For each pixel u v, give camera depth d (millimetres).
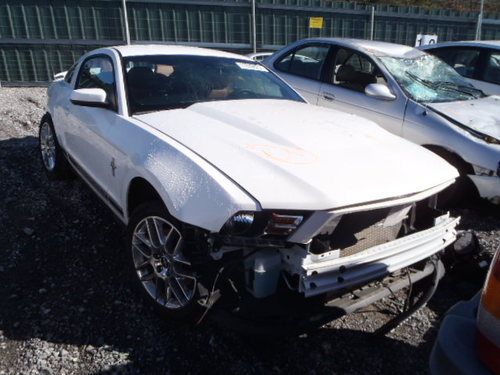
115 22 11766
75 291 2994
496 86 6445
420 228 2848
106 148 3215
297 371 2451
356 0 20453
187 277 2490
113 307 2857
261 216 2137
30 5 11344
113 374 2346
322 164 2428
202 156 2477
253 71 4156
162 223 2654
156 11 11898
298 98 4090
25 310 2783
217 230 2178
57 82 4984
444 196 4598
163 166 2523
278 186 2207
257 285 2244
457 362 1623
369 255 2328
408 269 2717
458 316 1802
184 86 3557
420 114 4750
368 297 2508
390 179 2418
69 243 3588
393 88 5066
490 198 4316
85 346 2527
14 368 2350
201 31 12297
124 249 3527
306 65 6086
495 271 1616
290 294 2348
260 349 2584
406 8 13648
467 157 4359
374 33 13742
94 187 3639
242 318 2264
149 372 2375
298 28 12961
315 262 2189
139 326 2703
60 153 4602
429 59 5805
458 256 3322
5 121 7090
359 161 2533
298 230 2158
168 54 3857
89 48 11914
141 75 3494
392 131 4973
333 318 2359
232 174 2299
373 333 2725
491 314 1568
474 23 14461
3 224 3818
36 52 11727
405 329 2846
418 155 2828
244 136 2734
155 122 2979
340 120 3248
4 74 11773
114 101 3352
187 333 2666
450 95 5211
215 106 3266
